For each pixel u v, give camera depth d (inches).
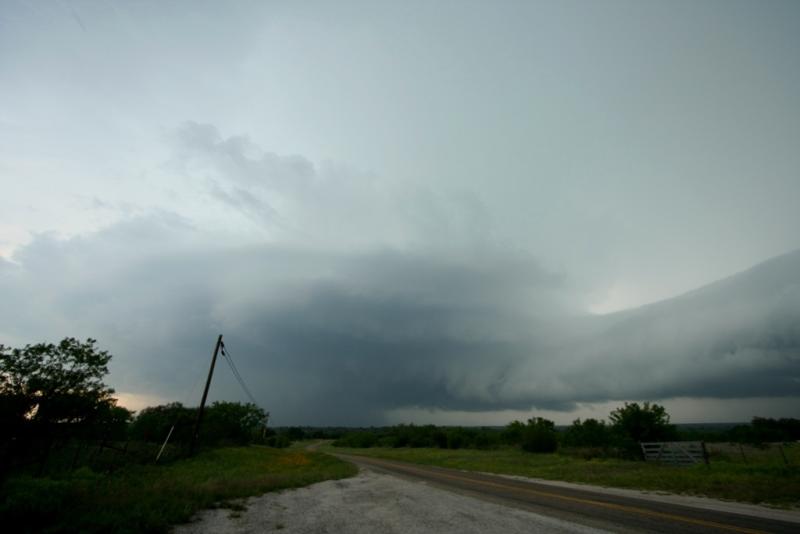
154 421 1555.1
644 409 1266.0
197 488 531.2
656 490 592.4
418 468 1163.3
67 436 517.7
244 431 2078.0
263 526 376.2
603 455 1323.8
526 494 578.6
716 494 532.1
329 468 1077.1
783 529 339.9
